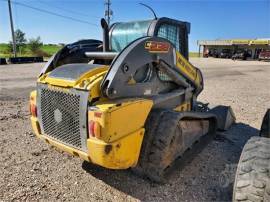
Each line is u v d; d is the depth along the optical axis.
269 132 4.42
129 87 3.14
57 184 3.51
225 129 5.50
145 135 3.37
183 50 4.67
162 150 3.29
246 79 15.73
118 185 3.50
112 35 4.31
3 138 5.04
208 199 3.22
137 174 3.58
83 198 3.22
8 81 12.74
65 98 3.07
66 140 3.18
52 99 3.25
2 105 7.68
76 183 3.54
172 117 3.42
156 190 3.39
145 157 3.37
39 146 4.68
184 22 4.59
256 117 6.84
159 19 3.98
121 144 2.87
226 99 9.30
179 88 4.30
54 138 3.35
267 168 2.49
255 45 44.84
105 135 2.73
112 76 2.90
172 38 4.38
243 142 5.00
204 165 4.05
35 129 3.62
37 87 3.47
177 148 3.70
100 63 4.21
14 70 19.03
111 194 3.31
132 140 3.01
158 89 3.79
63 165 4.00
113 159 2.81
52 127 3.33
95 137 2.80
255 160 2.59
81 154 2.99
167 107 3.96
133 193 3.33
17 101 8.27
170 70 3.85
